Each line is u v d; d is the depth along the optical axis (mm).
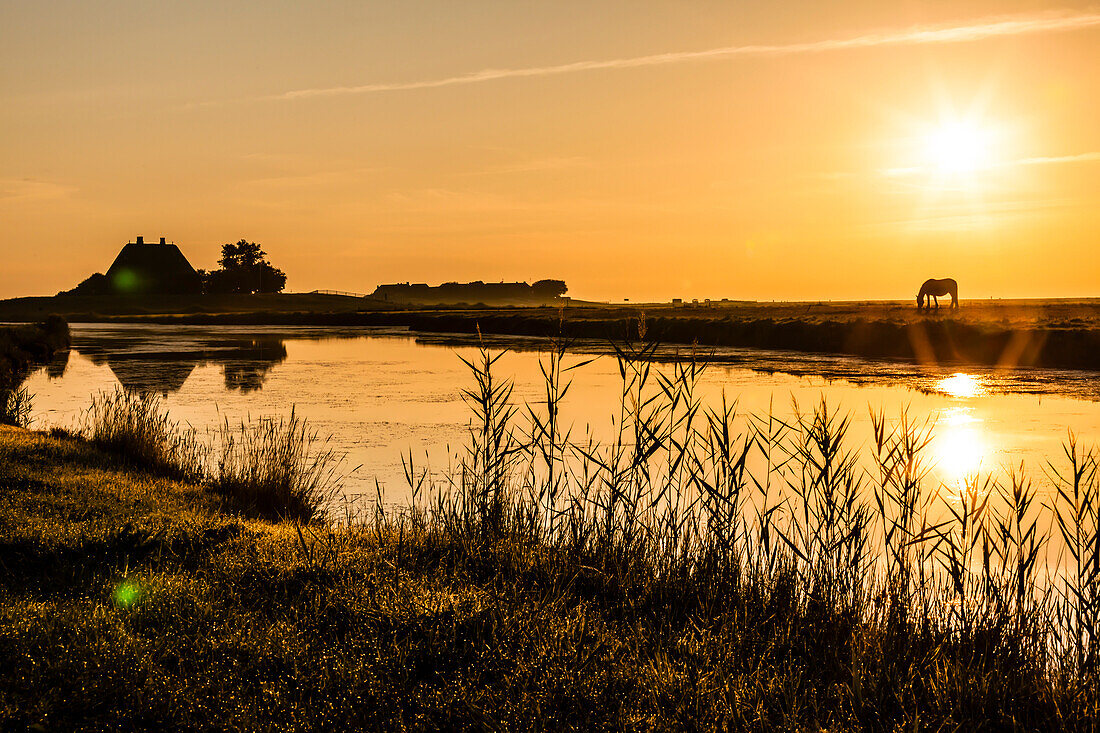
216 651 6000
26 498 10320
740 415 21844
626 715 5340
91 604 6742
